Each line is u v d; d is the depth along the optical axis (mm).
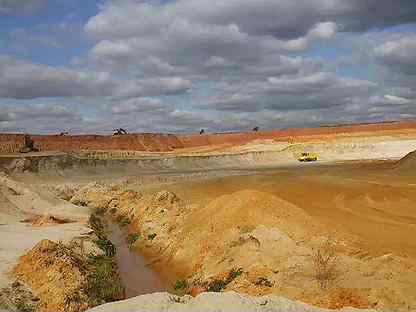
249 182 49062
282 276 15766
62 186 56594
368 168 58375
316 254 16922
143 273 21750
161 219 29625
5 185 37938
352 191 36188
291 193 37094
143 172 72750
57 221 31953
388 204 30938
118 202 42812
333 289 14328
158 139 128000
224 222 22406
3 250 21891
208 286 17578
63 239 24609
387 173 50156
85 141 114188
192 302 12586
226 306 11969
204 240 21984
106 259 23016
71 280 17234
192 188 47719
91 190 51656
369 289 14062
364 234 22422
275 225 21172
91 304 16250
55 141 108250
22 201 36875
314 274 15477
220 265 18656
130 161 76750
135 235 29625
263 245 18656
